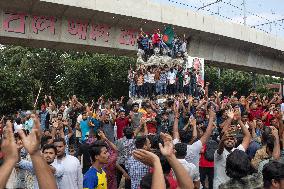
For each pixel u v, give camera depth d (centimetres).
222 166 658
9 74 3619
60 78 4462
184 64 2666
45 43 2445
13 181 600
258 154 704
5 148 286
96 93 4328
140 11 2591
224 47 3444
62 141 630
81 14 2412
